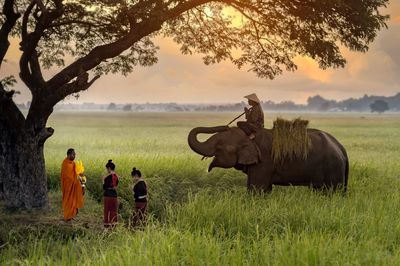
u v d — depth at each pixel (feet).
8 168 32.96
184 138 126.00
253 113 35.91
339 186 35.01
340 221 24.29
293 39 39.29
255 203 30.73
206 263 18.95
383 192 36.01
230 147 34.83
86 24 40.42
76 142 97.86
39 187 33.45
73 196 30.40
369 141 122.11
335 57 38.17
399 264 18.52
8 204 32.55
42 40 42.78
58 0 33.12
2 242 24.82
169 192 37.76
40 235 26.25
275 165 34.81
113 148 84.94
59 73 34.01
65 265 19.60
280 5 35.86
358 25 34.78
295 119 35.22
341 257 19.08
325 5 33.53
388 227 23.94
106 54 34.60
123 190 37.04
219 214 26.81
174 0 36.17
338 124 280.51
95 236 25.91
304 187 37.68
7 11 32.22
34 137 33.32
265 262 18.85
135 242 21.24
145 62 44.47
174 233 21.90
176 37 47.52
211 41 45.52
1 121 32.94
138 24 35.32
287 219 25.68
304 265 18.07
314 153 34.73
